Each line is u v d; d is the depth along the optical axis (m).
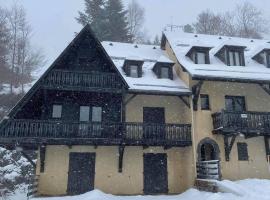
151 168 22.19
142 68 24.67
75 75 20.72
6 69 38.81
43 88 19.98
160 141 21.17
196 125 22.09
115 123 20.66
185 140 21.67
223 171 21.78
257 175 22.36
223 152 22.17
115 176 21.39
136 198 19.77
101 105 21.97
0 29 41.94
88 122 20.30
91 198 18.11
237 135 22.38
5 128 19.30
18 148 20.78
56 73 20.52
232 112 21.41
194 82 22.84
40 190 20.16
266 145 23.14
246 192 17.06
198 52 24.09
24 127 19.53
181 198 19.92
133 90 21.31
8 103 33.00
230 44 24.25
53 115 21.27
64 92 21.03
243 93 23.84
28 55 45.38
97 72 21.05
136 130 21.00
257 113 21.75
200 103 22.67
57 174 20.66
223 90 23.52
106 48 26.69
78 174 20.98
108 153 21.66
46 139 19.53
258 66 24.75
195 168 21.38
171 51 26.48
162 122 22.98
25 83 40.81
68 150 21.17
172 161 22.64
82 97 21.81
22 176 25.31
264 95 24.22
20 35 47.69
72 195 20.42
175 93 22.17
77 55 21.67
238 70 23.27
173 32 28.53
